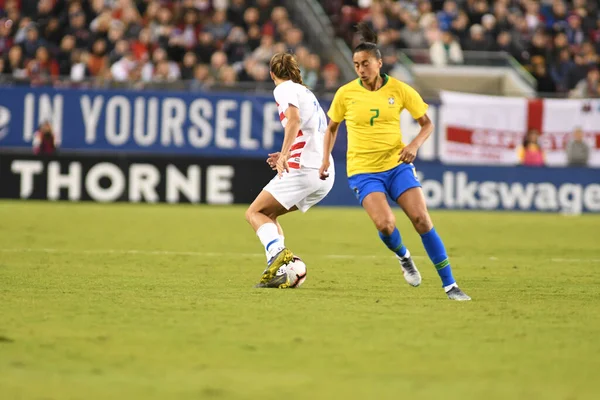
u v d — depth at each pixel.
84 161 79.44
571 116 81.69
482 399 17.09
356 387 17.92
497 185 81.56
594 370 19.56
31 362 19.70
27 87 79.00
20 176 79.12
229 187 80.44
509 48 103.62
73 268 37.84
